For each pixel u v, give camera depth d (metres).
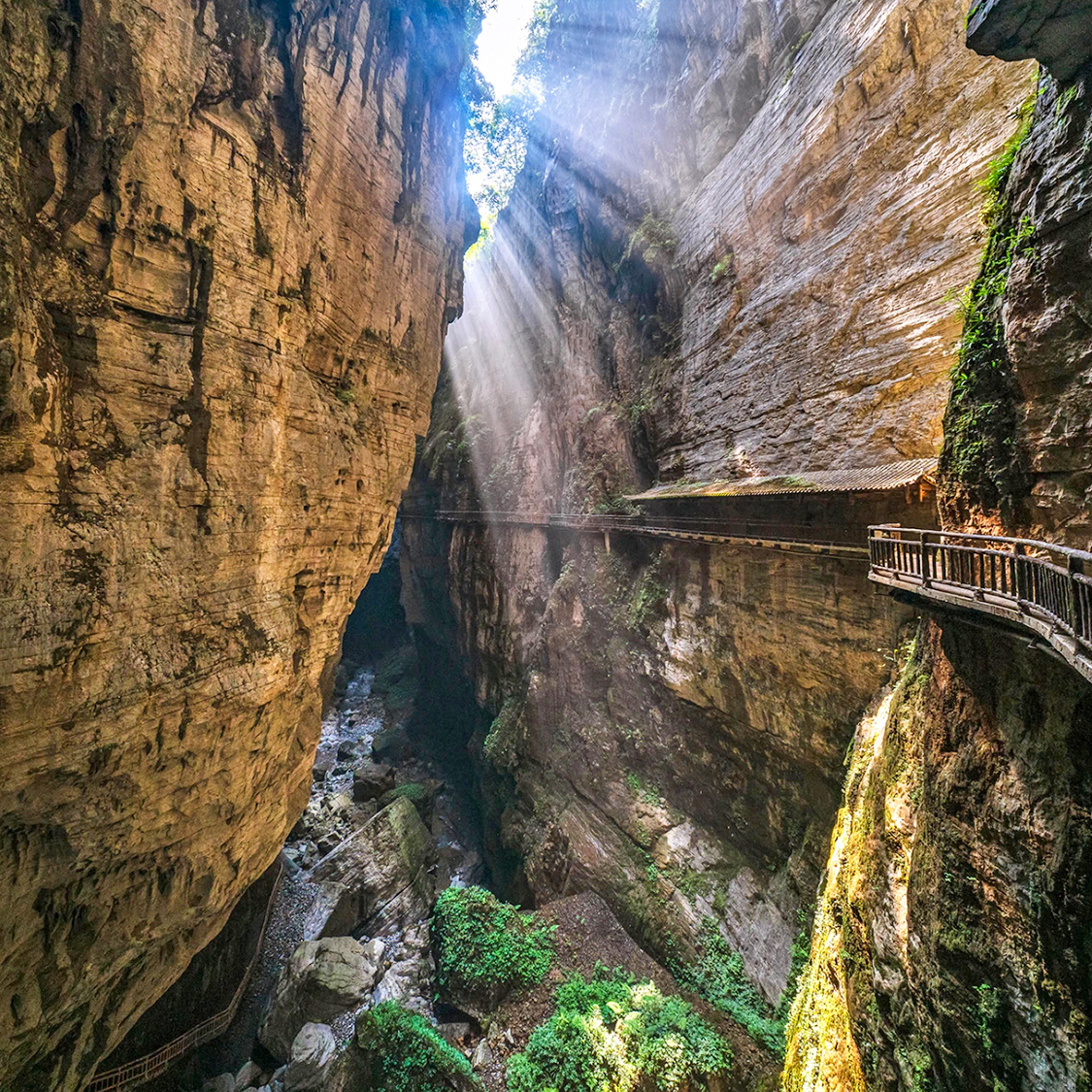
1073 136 4.46
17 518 5.50
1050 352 4.74
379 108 11.20
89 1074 7.62
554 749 20.45
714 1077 10.02
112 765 6.52
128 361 6.80
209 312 7.61
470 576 28.38
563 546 24.14
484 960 13.35
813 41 13.42
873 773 8.35
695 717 15.35
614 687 18.91
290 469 9.40
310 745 11.16
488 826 22.28
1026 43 4.23
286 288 9.03
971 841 5.18
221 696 7.83
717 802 14.31
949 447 6.18
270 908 15.88
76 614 6.02
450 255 15.64
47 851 6.16
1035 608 4.09
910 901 6.09
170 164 7.09
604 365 24.56
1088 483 4.46
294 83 8.95
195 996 11.78
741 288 15.83
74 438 6.25
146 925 7.40
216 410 7.76
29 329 5.46
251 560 8.54
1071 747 4.22
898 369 10.48
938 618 6.11
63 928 6.45
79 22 5.96
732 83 17.59
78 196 6.18
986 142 9.17
